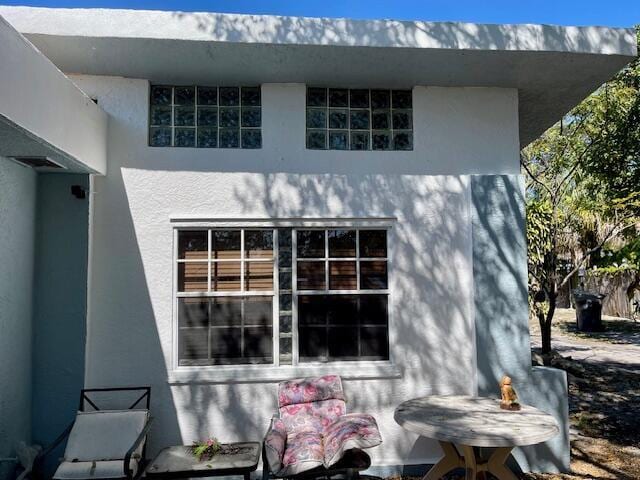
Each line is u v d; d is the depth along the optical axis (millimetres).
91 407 4805
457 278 5203
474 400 4781
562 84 5422
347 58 4766
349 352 5082
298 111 5250
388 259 5172
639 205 7328
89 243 4844
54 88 3721
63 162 4324
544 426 3971
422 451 5023
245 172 5105
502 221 5090
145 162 5023
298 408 4691
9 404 4266
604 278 13523
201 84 5246
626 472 4895
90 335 4848
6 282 4219
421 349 5109
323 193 5141
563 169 9352
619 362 10000
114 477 3957
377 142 5387
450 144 5352
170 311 4941
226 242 5090
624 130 7824
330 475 4020
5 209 4188
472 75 5168
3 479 4172
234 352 4996
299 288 5090
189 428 4863
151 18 4410
